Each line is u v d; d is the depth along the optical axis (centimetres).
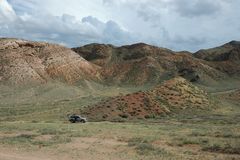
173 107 7762
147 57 18788
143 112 7106
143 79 17062
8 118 6994
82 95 12812
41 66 14362
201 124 5106
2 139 2903
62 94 12656
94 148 2420
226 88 15725
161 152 2212
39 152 2273
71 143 2655
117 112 6969
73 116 5531
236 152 2178
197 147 2436
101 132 3397
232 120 5700
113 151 2297
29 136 3128
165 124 5062
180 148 2403
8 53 14225
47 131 3472
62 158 2075
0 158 2036
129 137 2972
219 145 2361
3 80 12912
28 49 14912
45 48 15450
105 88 15125
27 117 7056
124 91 13725
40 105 9681
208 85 16888
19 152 2280
